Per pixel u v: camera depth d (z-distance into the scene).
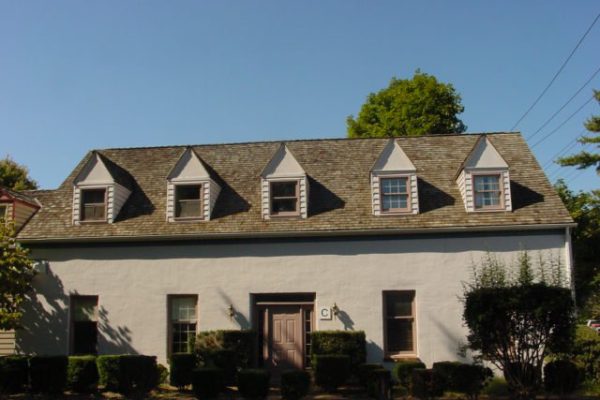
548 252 18.53
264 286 19.36
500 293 14.48
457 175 20.42
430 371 15.05
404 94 41.66
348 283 19.06
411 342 18.75
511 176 20.53
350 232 19.16
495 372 18.05
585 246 30.19
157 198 21.45
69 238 20.14
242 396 15.79
